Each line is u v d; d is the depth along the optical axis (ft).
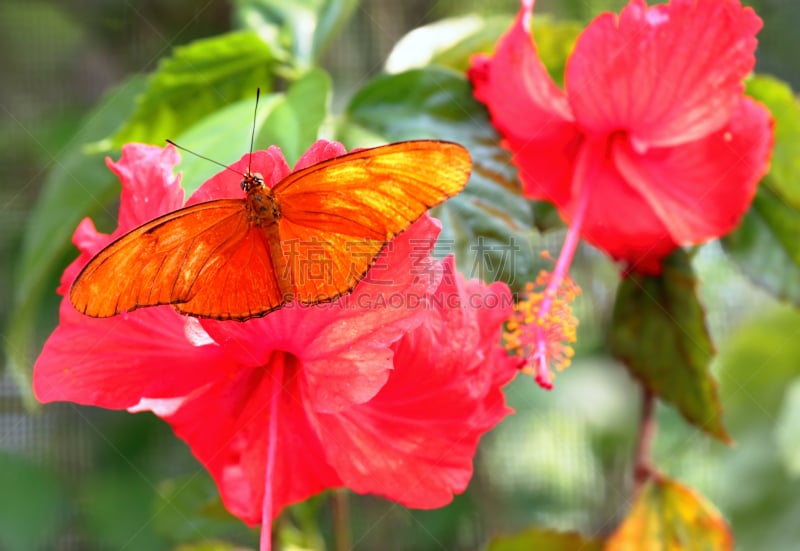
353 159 1.28
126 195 1.35
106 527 2.07
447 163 1.27
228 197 1.33
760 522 1.89
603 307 2.07
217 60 1.57
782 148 1.58
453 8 2.00
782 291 1.60
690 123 1.47
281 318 1.33
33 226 1.68
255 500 1.39
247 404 1.37
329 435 1.36
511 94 1.50
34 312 1.85
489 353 1.36
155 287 1.29
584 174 1.50
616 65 1.45
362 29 1.97
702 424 1.57
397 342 1.34
